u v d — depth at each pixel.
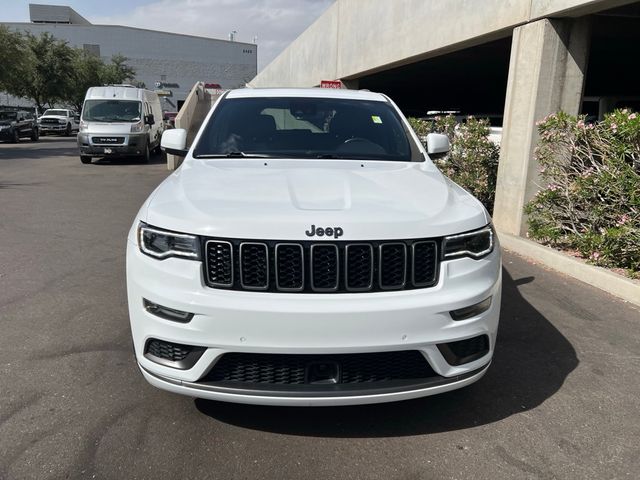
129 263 2.79
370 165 3.65
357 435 2.86
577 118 5.91
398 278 2.63
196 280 2.55
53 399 3.14
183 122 17.55
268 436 2.83
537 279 5.52
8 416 2.96
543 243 6.44
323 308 2.47
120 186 12.12
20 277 5.39
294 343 2.48
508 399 3.24
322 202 2.80
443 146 4.23
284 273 2.57
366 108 4.40
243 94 4.52
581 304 4.82
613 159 5.43
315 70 18.33
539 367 3.65
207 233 2.56
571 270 5.62
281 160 3.69
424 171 3.58
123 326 4.22
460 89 24.11
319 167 3.52
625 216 5.27
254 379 2.59
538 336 4.14
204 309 2.49
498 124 12.45
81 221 8.11
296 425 2.93
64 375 3.43
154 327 2.62
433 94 27.48
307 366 2.55
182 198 2.89
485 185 8.22
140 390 3.26
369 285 2.59
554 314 4.58
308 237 2.54
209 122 4.16
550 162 6.21
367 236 2.56
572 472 2.60
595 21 8.45
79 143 17.17
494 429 2.94
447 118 9.44
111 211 8.98
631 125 5.07
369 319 2.49
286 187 3.01
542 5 6.16
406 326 2.53
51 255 6.21
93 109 17.84
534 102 6.43
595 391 3.35
